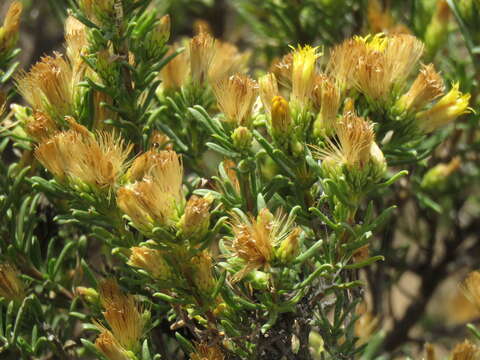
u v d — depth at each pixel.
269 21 0.52
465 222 0.56
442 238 0.53
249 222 0.34
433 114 0.37
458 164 0.47
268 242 0.33
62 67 0.37
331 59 0.37
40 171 0.41
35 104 0.37
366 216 0.35
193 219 0.33
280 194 0.39
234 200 0.36
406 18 0.49
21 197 0.40
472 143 0.48
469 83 0.45
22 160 0.40
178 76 0.40
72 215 0.36
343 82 0.37
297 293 0.35
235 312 0.35
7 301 0.38
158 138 0.40
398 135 0.37
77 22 0.39
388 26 0.47
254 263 0.33
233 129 0.36
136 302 0.37
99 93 0.38
